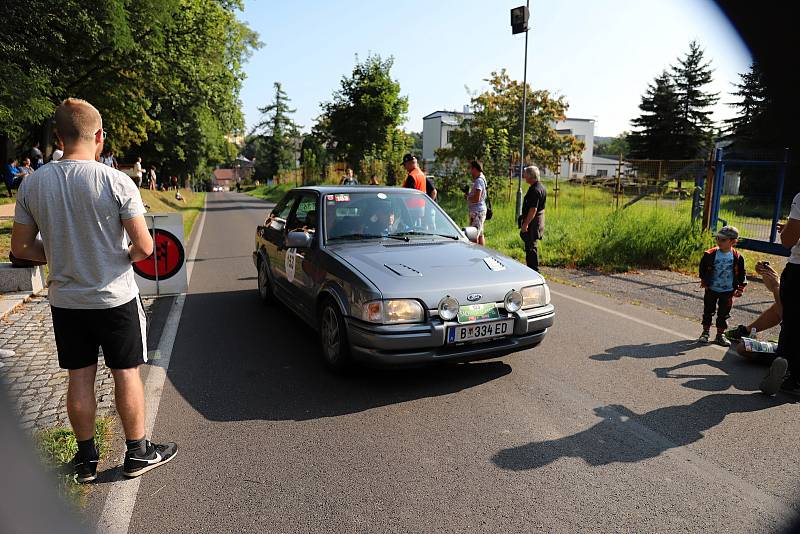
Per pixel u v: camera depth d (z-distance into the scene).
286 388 4.19
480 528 2.54
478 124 25.00
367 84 26.77
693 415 3.78
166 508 2.69
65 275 2.74
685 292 7.75
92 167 2.73
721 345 5.31
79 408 2.85
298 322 6.07
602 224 11.07
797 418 3.74
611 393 4.14
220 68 27.20
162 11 18.14
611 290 7.88
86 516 2.61
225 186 116.81
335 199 5.33
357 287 4.02
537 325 4.27
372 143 27.53
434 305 3.94
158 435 3.44
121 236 2.83
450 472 3.03
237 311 6.54
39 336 5.34
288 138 86.19
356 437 3.43
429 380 4.37
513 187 18.81
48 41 15.36
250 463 3.11
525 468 3.08
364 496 2.79
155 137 39.31
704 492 2.86
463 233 5.56
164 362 4.75
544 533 2.52
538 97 27.16
